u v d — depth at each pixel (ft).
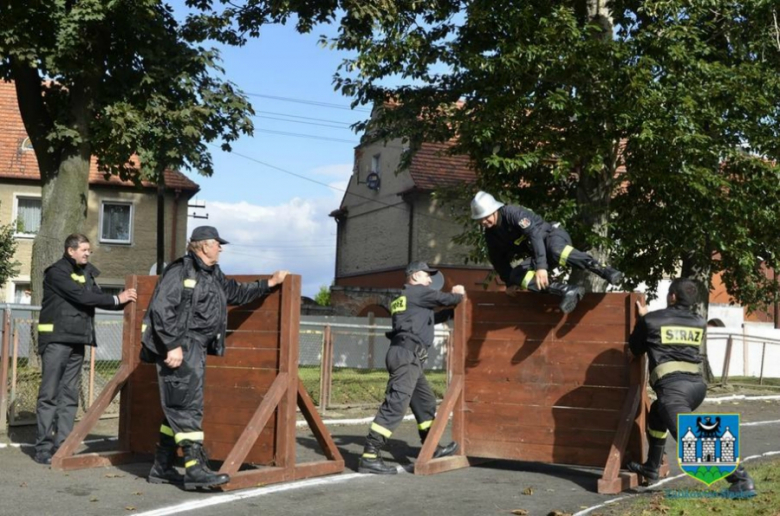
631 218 64.03
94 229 118.01
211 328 25.18
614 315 28.35
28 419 36.17
